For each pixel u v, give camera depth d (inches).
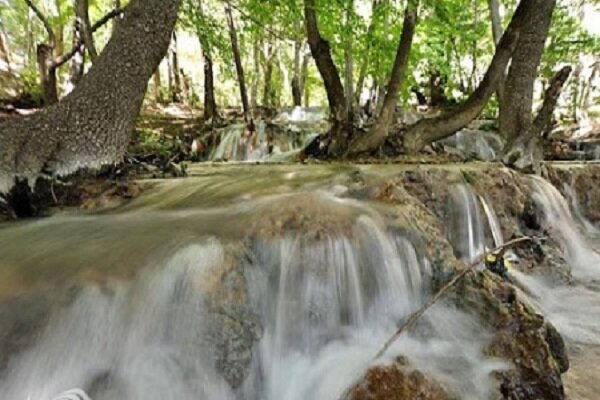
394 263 141.1
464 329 126.0
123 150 220.5
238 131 504.7
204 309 110.8
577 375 124.3
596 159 512.4
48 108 197.8
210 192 199.5
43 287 112.0
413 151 366.9
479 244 211.3
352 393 96.7
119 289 113.2
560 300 186.2
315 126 536.4
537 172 305.4
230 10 476.1
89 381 101.9
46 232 152.3
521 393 105.0
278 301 125.3
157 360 107.3
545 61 582.2
